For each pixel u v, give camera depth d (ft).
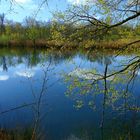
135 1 30.27
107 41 33.55
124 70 33.12
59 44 32.01
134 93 55.93
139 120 40.19
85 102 55.88
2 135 33.55
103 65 75.20
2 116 47.85
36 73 96.63
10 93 70.85
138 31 33.06
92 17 31.24
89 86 33.91
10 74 100.73
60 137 41.81
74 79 33.91
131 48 33.50
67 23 31.71
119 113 44.06
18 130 35.96
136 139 35.91
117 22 31.55
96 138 40.65
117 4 30.76
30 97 65.46
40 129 38.47
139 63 32.89
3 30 234.99
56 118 48.93
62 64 86.58
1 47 226.79
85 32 31.73
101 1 30.60
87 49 33.76
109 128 42.14
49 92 65.46
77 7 31.37
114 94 34.76
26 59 144.87
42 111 50.21
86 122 47.24
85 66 73.36
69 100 59.06
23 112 50.08
